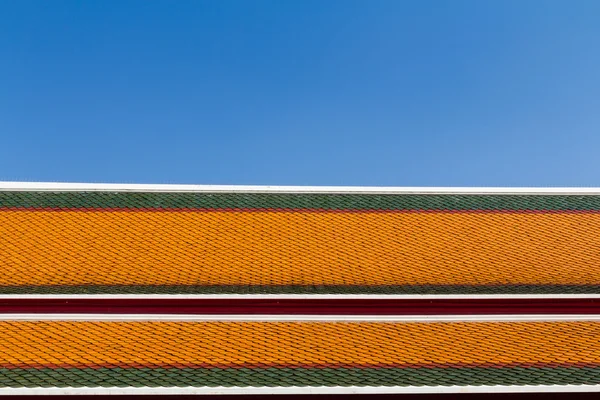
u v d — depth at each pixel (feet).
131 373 52.16
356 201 76.89
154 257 65.77
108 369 52.60
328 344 56.95
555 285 64.23
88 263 64.28
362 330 59.16
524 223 74.59
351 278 64.13
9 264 63.41
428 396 51.44
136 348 55.21
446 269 66.33
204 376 52.06
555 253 69.67
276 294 60.23
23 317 57.93
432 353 56.44
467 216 75.25
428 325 60.39
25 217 70.44
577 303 61.87
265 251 67.77
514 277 65.46
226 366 53.52
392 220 73.87
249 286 61.98
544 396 52.19
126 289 60.49
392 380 52.44
